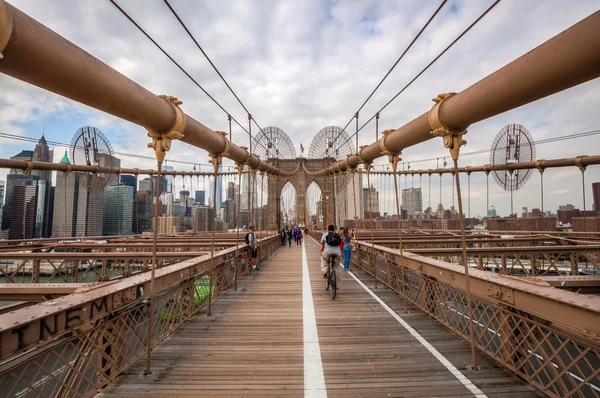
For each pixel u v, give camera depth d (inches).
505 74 94.1
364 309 218.4
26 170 426.9
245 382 115.6
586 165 513.0
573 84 81.9
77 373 97.0
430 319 193.9
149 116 118.1
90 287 114.6
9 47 66.4
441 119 131.9
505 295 116.3
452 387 110.7
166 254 255.9
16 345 74.3
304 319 195.3
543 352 103.7
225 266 289.0
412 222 967.6
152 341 147.1
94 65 86.8
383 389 109.8
